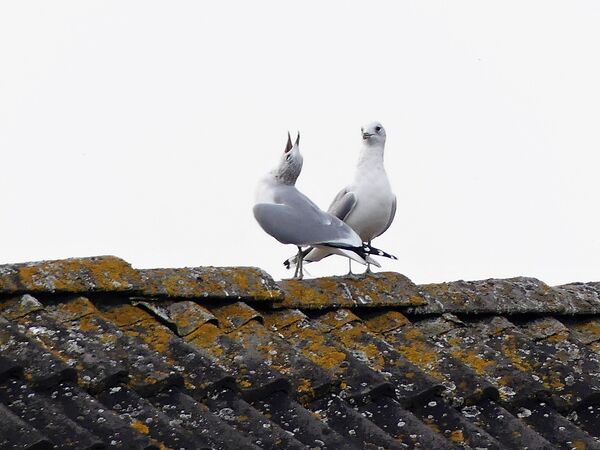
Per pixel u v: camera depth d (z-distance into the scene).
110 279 11.67
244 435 10.15
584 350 13.35
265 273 12.68
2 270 11.27
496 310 13.69
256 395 10.74
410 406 11.38
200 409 10.20
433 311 13.35
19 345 10.18
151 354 10.63
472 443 10.98
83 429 9.30
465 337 13.01
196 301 12.12
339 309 12.88
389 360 11.95
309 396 10.99
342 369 11.49
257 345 11.56
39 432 9.08
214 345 11.42
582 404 12.20
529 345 13.07
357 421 10.77
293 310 12.55
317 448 10.24
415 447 10.68
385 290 13.29
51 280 11.34
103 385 10.11
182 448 9.52
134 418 9.81
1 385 9.78
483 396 11.69
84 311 11.13
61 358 10.25
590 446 11.43
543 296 14.16
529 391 11.97
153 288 11.87
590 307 14.46
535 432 11.34
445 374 11.95
